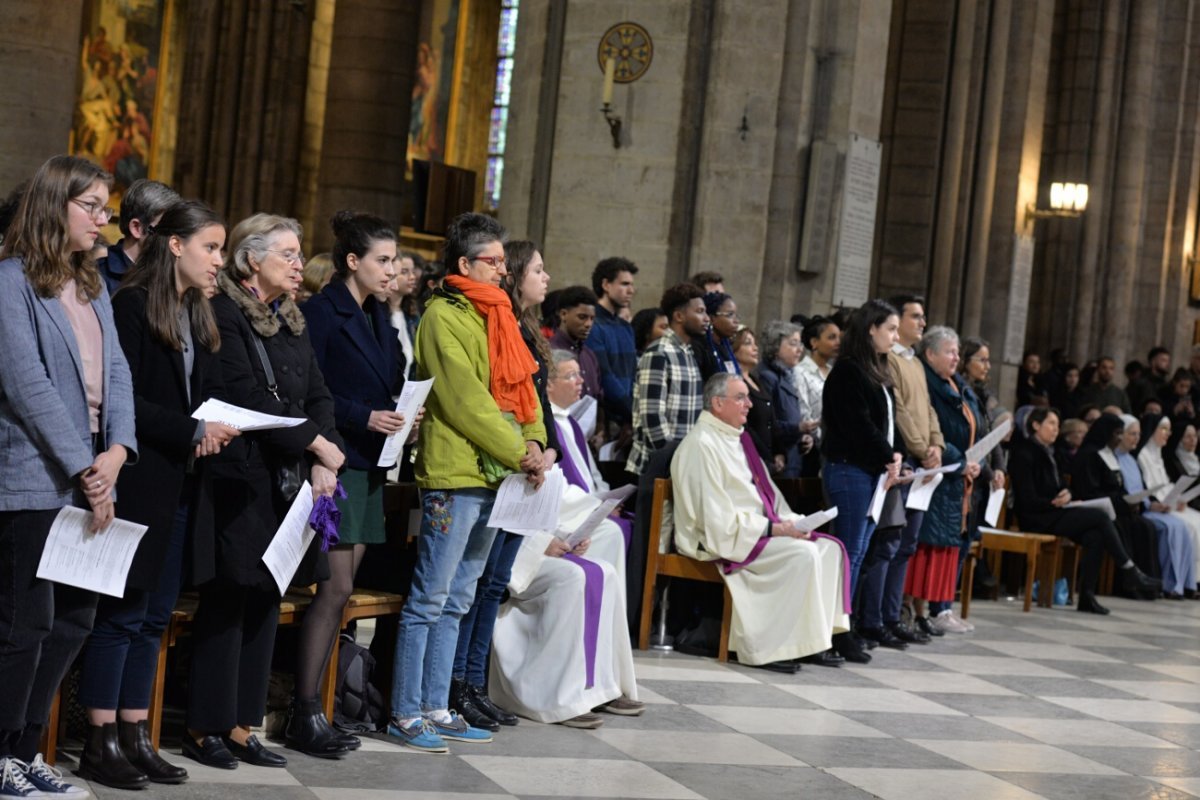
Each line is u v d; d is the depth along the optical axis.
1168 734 7.73
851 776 6.13
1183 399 18.88
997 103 18.77
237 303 5.12
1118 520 13.87
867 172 14.25
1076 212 19.36
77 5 12.04
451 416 5.80
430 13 26.91
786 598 8.26
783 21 13.62
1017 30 19.14
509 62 27.97
